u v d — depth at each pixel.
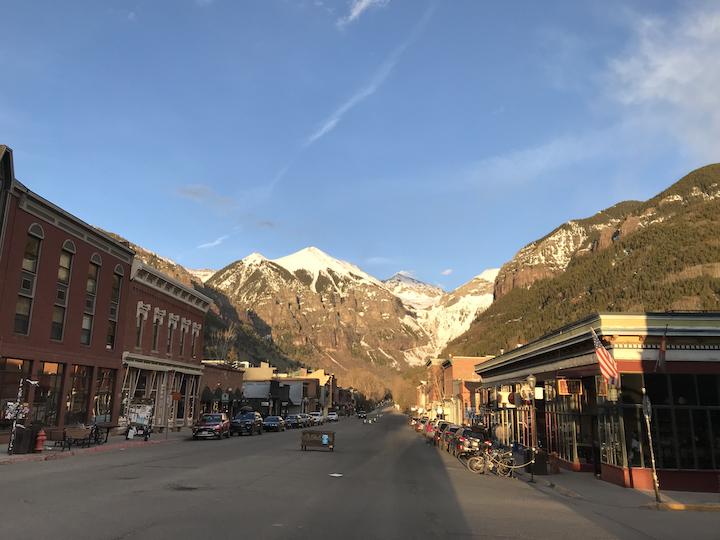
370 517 10.52
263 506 10.95
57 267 29.23
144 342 40.12
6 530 8.07
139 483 13.34
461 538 9.15
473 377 73.44
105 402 34.59
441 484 16.72
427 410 113.88
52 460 18.94
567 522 11.36
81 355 31.47
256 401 83.12
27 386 26.83
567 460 23.75
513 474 21.14
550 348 25.30
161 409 42.66
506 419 36.97
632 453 17.81
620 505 14.39
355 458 24.03
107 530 8.29
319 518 10.08
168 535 8.12
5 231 25.16
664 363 17.84
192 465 18.02
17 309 26.31
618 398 18.28
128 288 37.34
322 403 120.75
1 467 16.34
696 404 18.06
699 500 14.95
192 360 49.25
